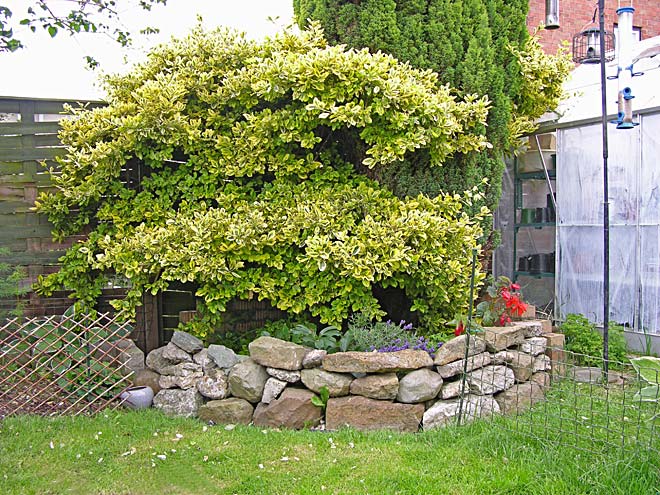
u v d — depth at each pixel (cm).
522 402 450
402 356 429
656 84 604
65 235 559
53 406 461
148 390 464
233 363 457
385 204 515
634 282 620
